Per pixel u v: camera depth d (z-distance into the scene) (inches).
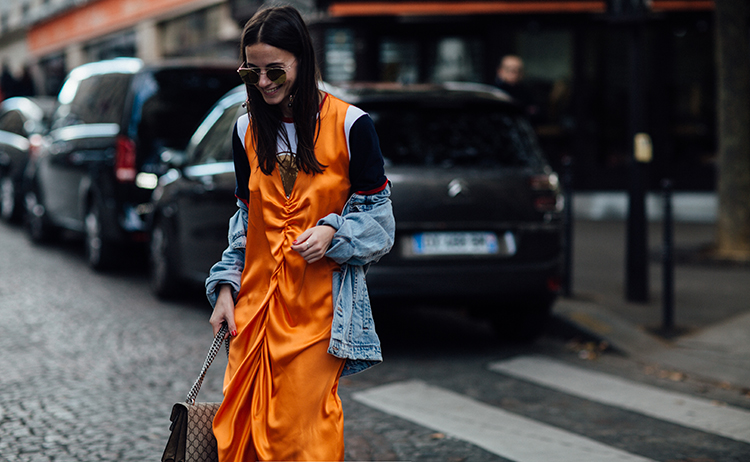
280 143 90.8
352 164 91.0
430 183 212.7
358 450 153.2
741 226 375.2
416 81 589.6
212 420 91.0
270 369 89.5
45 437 152.7
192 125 338.6
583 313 254.7
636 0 279.9
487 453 154.0
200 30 780.0
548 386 201.3
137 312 270.7
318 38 576.1
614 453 155.2
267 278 91.6
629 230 286.0
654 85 577.0
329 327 90.0
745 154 373.4
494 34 573.9
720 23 374.0
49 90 1152.2
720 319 264.2
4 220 537.6
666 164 577.3
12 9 1354.6
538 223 222.4
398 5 561.0
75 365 204.7
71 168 373.1
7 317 256.2
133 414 168.2
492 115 229.8
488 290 217.3
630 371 217.3
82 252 403.5
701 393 198.2
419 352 233.6
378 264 210.5
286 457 87.3
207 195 251.8
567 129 580.4
